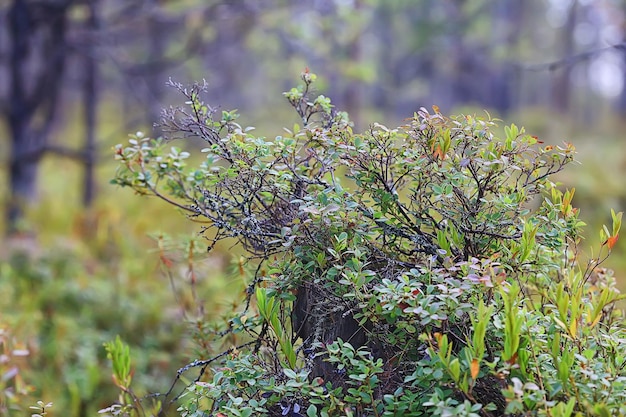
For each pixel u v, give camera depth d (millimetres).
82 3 7859
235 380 2092
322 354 2129
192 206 2617
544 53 29250
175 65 8836
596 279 2619
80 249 7062
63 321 5066
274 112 14633
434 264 2033
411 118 2168
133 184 2754
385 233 2215
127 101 14758
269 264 2330
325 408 1917
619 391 1775
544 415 1657
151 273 6246
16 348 3391
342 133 2271
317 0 9102
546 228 2182
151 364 4438
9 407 3162
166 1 8633
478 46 24969
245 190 2359
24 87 8586
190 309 3959
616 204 9305
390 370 2027
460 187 2178
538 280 2422
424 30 21219
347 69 9492
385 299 1842
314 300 2229
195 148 7457
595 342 2039
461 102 28375
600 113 32094
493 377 1892
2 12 8750
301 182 2316
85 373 4414
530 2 28891
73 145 15758
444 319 1800
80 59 9891
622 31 10844
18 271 6117
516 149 2143
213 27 9031
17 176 8867
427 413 1914
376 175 2201
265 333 2330
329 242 2141
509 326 1698
